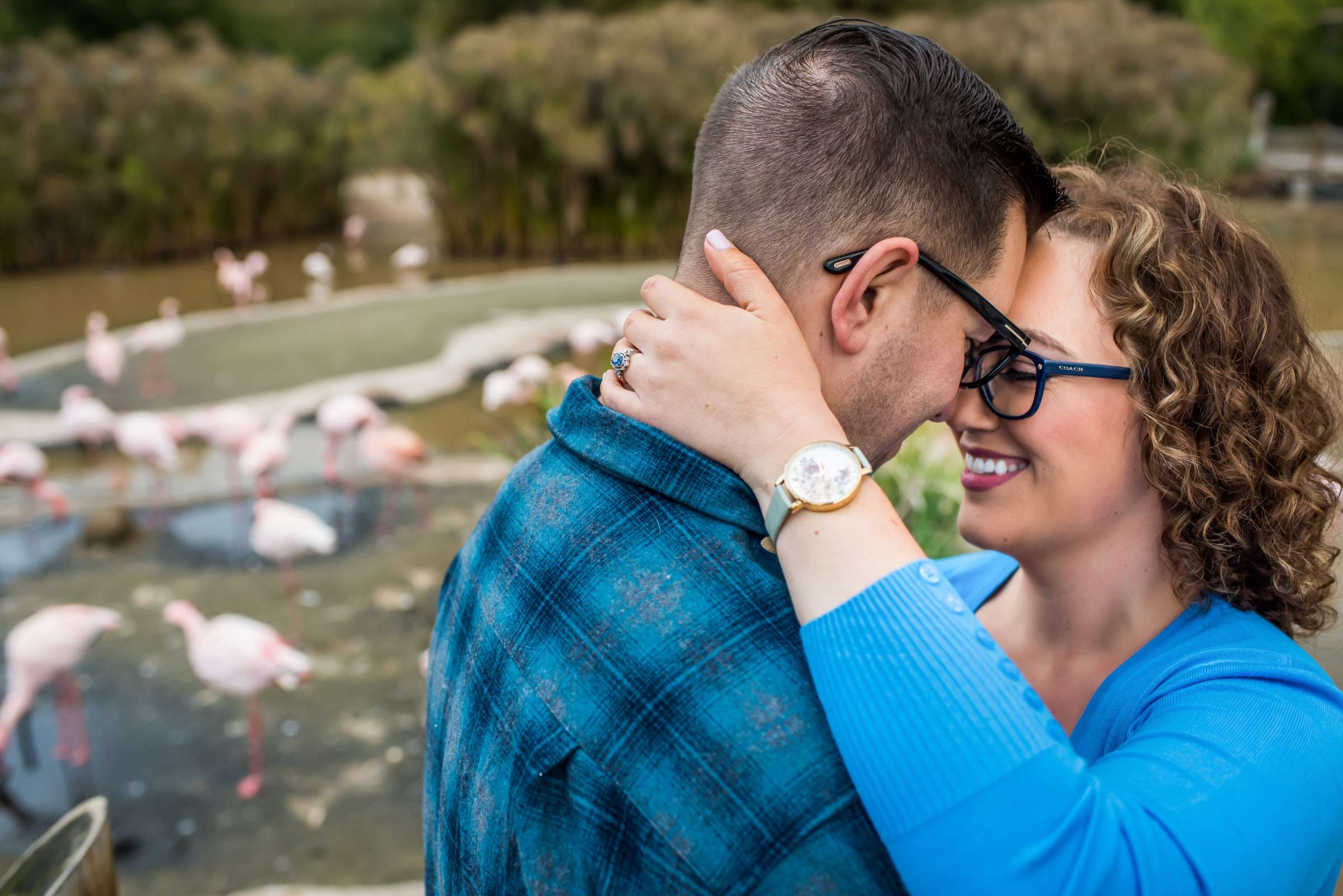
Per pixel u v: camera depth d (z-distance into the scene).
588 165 14.82
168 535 5.45
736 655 0.69
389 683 4.02
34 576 5.01
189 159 15.76
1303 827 0.74
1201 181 1.08
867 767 0.66
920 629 0.67
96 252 15.24
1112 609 0.98
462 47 15.43
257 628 3.53
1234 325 0.91
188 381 8.16
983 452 0.96
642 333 0.79
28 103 14.49
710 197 0.80
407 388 7.77
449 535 5.38
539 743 0.72
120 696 3.96
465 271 14.71
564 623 0.74
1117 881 0.65
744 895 0.66
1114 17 17.86
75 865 1.20
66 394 7.65
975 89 0.77
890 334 0.78
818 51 0.77
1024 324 0.91
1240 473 0.89
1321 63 28.41
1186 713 0.81
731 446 0.74
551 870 0.71
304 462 6.50
